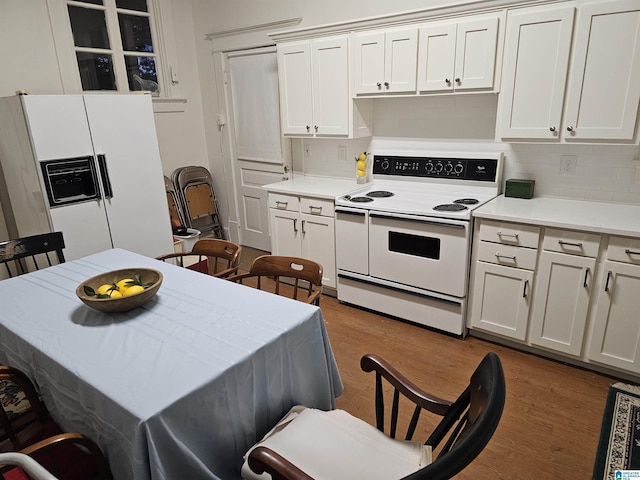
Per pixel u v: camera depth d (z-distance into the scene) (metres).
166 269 2.18
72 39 3.61
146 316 1.63
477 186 3.00
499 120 2.57
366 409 2.20
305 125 3.46
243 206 4.73
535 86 2.41
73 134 2.89
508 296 2.55
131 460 1.15
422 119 3.19
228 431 1.31
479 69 2.55
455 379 2.40
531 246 2.39
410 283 2.90
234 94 4.38
